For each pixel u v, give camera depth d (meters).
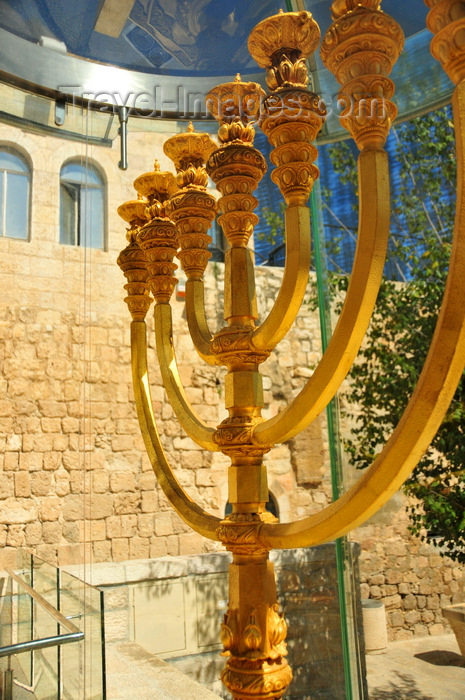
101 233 5.64
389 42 0.70
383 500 0.59
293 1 1.55
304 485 7.20
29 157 5.32
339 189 5.29
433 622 4.36
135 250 1.39
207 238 1.14
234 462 0.91
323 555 5.14
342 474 3.32
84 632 1.71
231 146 1.01
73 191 5.45
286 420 0.79
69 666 1.76
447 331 0.51
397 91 1.67
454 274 0.51
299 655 4.89
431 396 0.53
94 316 5.96
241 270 0.99
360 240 0.68
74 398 6.05
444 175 4.53
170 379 1.15
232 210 1.00
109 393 6.18
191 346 6.92
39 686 2.13
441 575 4.44
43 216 5.50
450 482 3.92
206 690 3.12
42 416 5.94
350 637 3.15
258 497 0.89
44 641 1.54
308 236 0.86
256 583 0.85
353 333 0.68
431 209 4.66
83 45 1.36
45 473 5.92
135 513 6.25
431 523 4.17
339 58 0.72
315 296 7.51
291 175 0.87
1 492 5.73
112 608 4.34
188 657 4.62
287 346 7.30
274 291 6.67
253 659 0.82
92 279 5.79
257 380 0.94
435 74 1.58
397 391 4.63
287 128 0.86
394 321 4.76
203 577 4.84
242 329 0.95
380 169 0.68
